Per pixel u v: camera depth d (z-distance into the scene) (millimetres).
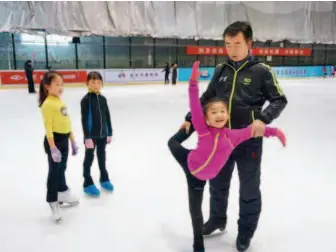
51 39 15047
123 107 7723
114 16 13477
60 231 2064
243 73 1623
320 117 6398
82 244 1914
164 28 14688
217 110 1446
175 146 1648
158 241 1951
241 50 1592
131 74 15000
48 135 2064
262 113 1513
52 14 12406
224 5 15711
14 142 4328
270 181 2926
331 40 18984
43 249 1861
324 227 2121
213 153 1502
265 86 1607
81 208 2393
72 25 12812
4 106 7668
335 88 13320
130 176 3068
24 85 12484
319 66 20859
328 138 4617
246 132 1472
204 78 17156
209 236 1998
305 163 3461
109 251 1844
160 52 18156
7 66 14617
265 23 16703
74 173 3129
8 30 11750
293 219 2225
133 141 4418
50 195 2148
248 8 16234
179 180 2973
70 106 7762
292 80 18453
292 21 17422
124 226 2129
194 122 1510
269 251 1846
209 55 17891
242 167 1718
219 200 1919
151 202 2498
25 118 6121
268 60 19047
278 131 1428
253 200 1756
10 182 2908
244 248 1815
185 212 2334
